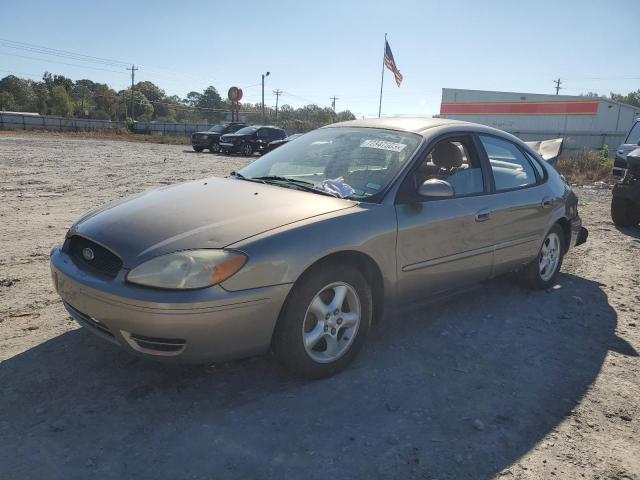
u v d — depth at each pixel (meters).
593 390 3.34
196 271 2.74
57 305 4.27
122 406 2.91
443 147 4.04
